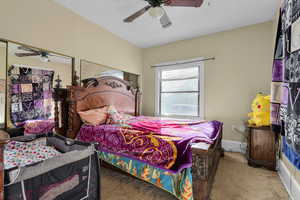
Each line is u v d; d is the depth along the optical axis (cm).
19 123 170
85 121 210
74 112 211
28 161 117
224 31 297
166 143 137
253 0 204
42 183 80
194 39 330
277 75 170
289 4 132
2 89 158
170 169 127
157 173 141
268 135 206
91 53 259
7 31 160
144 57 398
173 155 130
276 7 219
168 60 364
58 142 150
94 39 265
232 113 291
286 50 138
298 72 112
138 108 356
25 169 73
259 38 267
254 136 216
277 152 200
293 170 149
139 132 165
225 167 214
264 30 263
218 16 245
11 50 164
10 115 163
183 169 127
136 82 383
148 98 394
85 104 230
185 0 158
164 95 375
